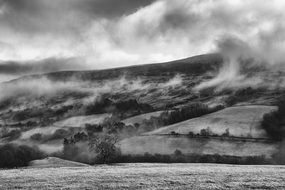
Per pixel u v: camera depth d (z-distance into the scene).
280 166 85.62
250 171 68.25
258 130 190.25
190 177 61.56
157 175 64.31
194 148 177.00
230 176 62.09
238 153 164.62
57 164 123.06
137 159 158.12
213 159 154.00
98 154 146.75
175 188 53.09
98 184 57.28
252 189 52.19
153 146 185.25
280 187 53.16
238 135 186.00
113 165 99.38
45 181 61.06
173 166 88.44
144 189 52.88
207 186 54.06
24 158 157.25
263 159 150.25
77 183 58.53
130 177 62.81
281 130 184.62
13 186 57.47
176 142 186.50
